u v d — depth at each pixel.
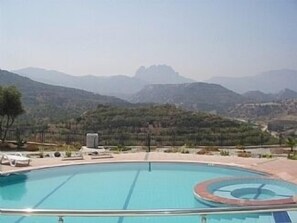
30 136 30.00
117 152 20.61
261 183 12.73
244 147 29.75
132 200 11.27
